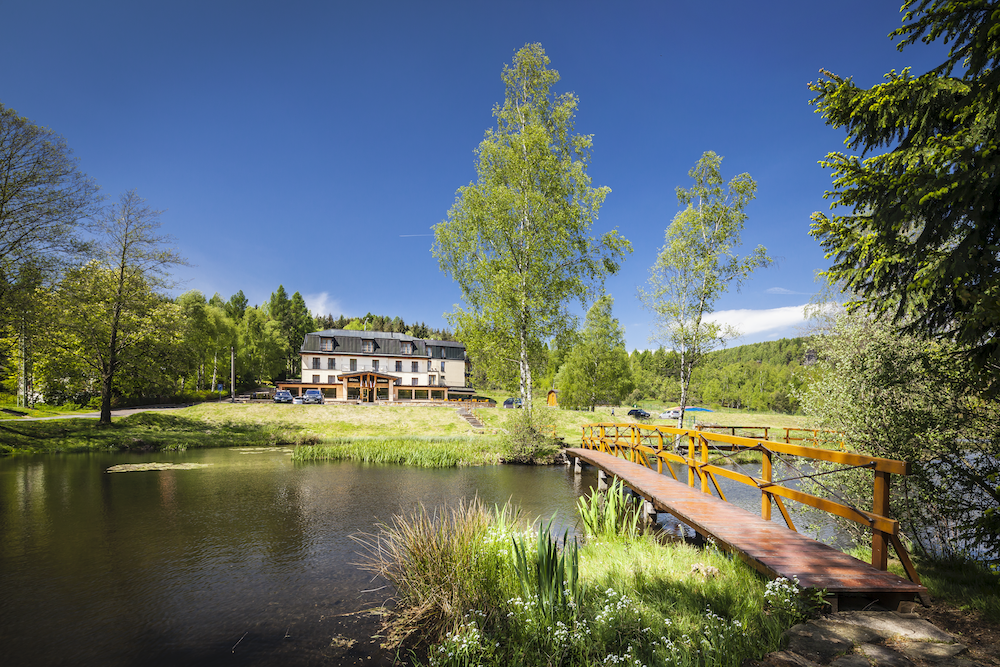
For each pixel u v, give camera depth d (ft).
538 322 68.74
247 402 126.72
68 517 33.68
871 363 22.50
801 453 19.15
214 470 54.75
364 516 34.22
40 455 66.49
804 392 28.55
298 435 84.69
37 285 73.56
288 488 44.45
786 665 10.82
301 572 23.35
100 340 89.04
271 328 258.57
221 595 20.67
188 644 16.52
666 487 30.60
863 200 16.65
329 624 17.81
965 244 13.32
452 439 88.17
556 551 16.58
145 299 90.94
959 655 10.85
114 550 26.71
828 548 17.69
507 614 16.25
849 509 16.34
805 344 29.25
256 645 16.37
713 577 17.74
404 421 112.47
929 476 19.10
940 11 14.03
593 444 64.08
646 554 22.00
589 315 143.64
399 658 15.25
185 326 101.19
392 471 55.62
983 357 13.79
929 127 15.39
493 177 69.77
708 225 75.05
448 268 73.56
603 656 12.67
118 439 77.00
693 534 28.53
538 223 68.39
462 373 221.87
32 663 15.44
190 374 123.34
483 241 71.97
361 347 197.06
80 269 82.43
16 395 123.44
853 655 11.00
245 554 26.05
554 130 71.05
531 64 70.33
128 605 19.72
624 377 170.40
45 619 18.52
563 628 13.62
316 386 186.29
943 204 14.01
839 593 13.73
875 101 15.52
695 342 73.82
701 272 73.61
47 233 73.82
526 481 50.01
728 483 48.01
